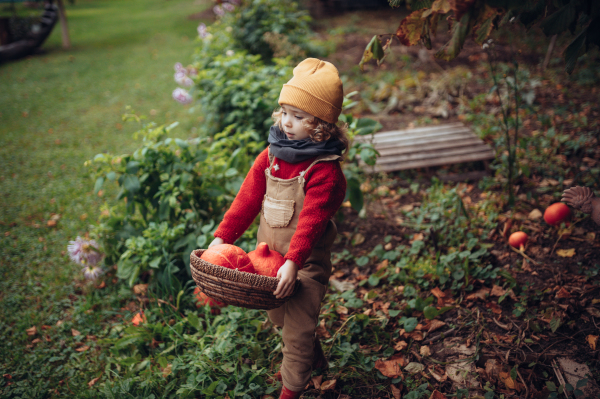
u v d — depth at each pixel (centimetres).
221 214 351
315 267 198
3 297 325
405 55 802
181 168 326
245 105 445
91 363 265
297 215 189
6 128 668
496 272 294
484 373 229
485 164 430
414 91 660
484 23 194
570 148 432
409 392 223
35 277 348
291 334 193
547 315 254
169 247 312
